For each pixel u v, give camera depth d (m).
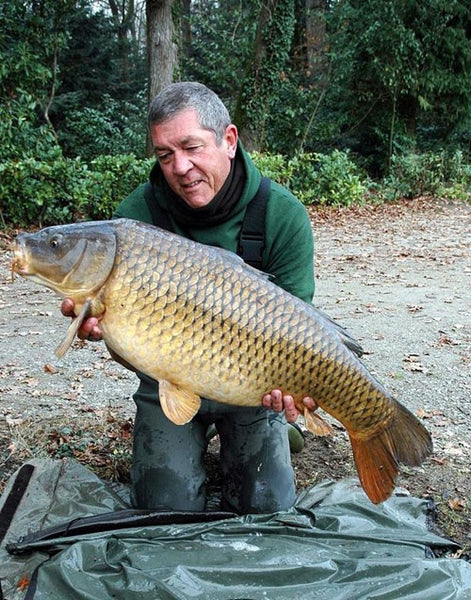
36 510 1.34
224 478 1.42
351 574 1.11
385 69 8.71
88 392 2.11
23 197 4.93
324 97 9.20
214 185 1.25
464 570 1.12
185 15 10.05
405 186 7.82
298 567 1.11
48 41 6.54
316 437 1.82
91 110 8.57
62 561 1.11
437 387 2.17
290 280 1.35
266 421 1.39
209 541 1.21
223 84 8.93
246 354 1.05
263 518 1.30
